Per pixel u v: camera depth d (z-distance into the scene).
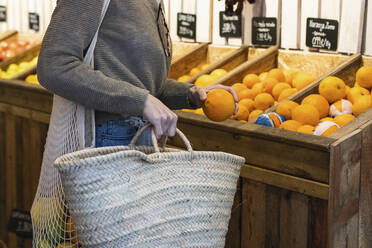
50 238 1.59
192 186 1.24
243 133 1.94
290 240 1.86
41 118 2.78
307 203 1.79
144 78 1.45
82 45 1.34
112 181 1.12
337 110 2.27
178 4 3.34
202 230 1.26
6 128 3.04
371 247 1.92
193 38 3.29
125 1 1.42
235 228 2.05
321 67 2.71
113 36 1.41
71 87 1.30
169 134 1.30
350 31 2.59
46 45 1.32
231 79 2.70
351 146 1.76
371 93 2.29
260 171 1.91
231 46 3.11
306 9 2.76
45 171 1.53
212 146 2.06
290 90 2.50
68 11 1.33
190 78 2.87
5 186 3.12
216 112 1.56
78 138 1.44
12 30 4.30
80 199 1.12
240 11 2.77
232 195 1.34
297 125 2.08
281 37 2.89
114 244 1.14
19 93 2.90
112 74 1.41
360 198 1.84
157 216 1.19
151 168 1.18
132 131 1.50
